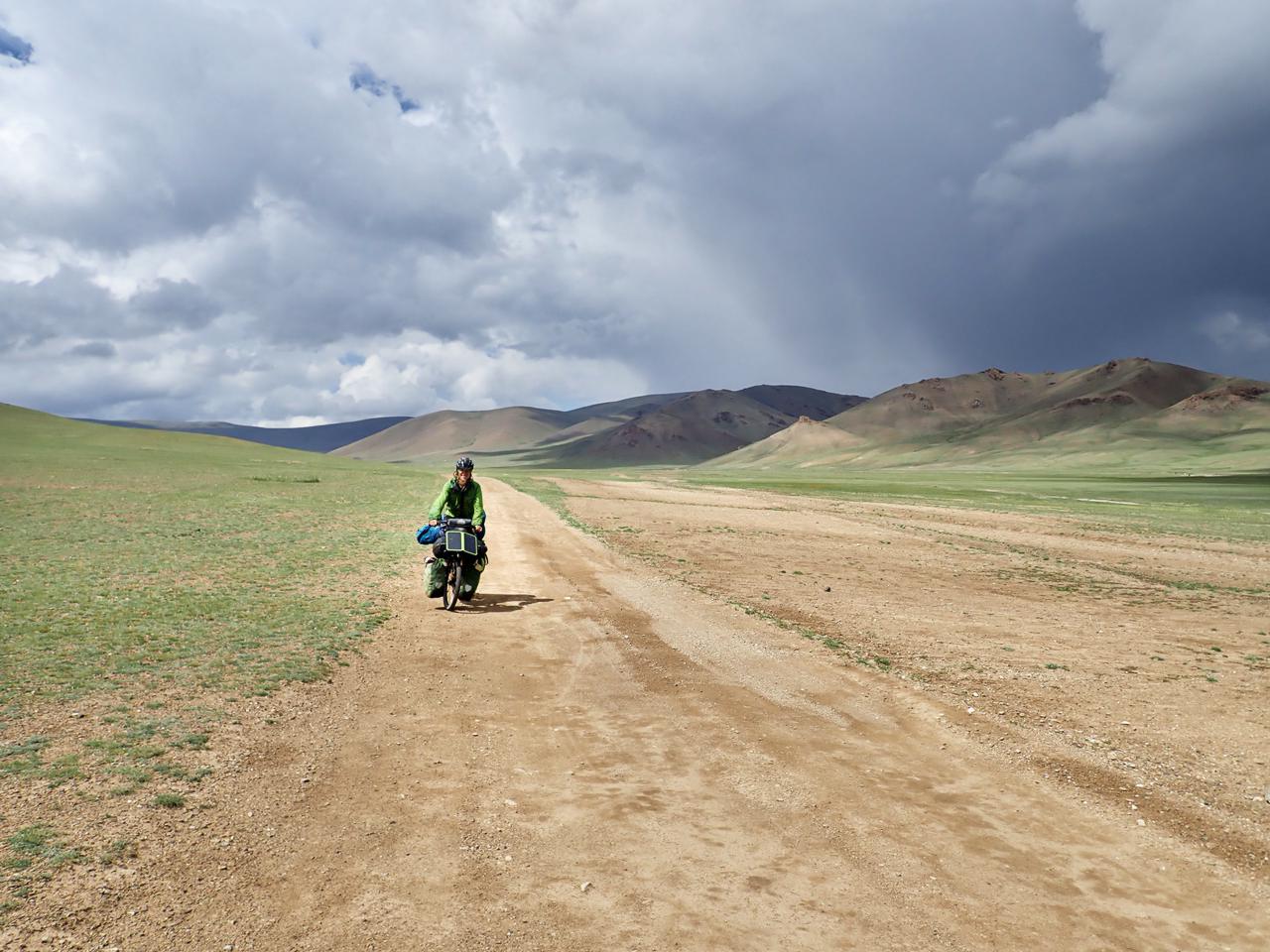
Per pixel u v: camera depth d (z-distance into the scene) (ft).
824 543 88.38
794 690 29.07
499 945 12.23
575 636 36.81
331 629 35.50
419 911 13.19
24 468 148.05
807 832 17.01
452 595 41.98
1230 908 14.57
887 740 23.82
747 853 15.87
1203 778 21.53
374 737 22.21
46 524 71.41
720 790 19.22
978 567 74.02
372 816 17.02
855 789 19.69
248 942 12.09
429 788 18.70
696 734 23.56
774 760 21.59
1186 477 442.50
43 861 14.33
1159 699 29.71
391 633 35.70
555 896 13.85
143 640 31.68
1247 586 67.46
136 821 16.15
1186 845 17.31
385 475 216.13
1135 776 21.45
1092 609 52.80
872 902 14.10
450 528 42.50
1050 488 287.07
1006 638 41.06
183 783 18.22
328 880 14.20
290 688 26.25
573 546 74.08
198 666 28.19
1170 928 13.75
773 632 39.58
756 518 120.78
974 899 14.40
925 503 182.39
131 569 49.03
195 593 42.32
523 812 17.52
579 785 19.20
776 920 13.32
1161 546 98.58
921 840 16.89
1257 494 247.09
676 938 12.61
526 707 25.70
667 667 31.65
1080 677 32.73
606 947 12.26
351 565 55.47
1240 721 27.20
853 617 45.24
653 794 18.80
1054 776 21.26
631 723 24.41
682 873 14.90
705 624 40.96
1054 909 14.19
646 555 69.97
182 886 13.76
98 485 121.29
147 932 12.27
